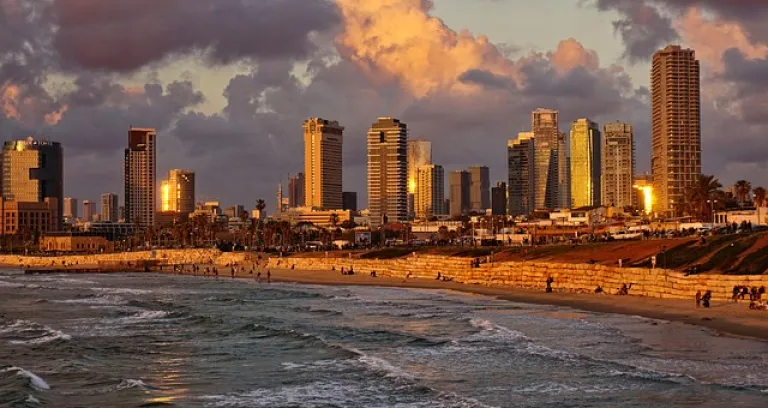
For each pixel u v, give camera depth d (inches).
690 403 1882.4
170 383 2321.6
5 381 2292.1
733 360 2402.8
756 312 3435.0
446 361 2564.0
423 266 7126.0
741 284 3799.2
